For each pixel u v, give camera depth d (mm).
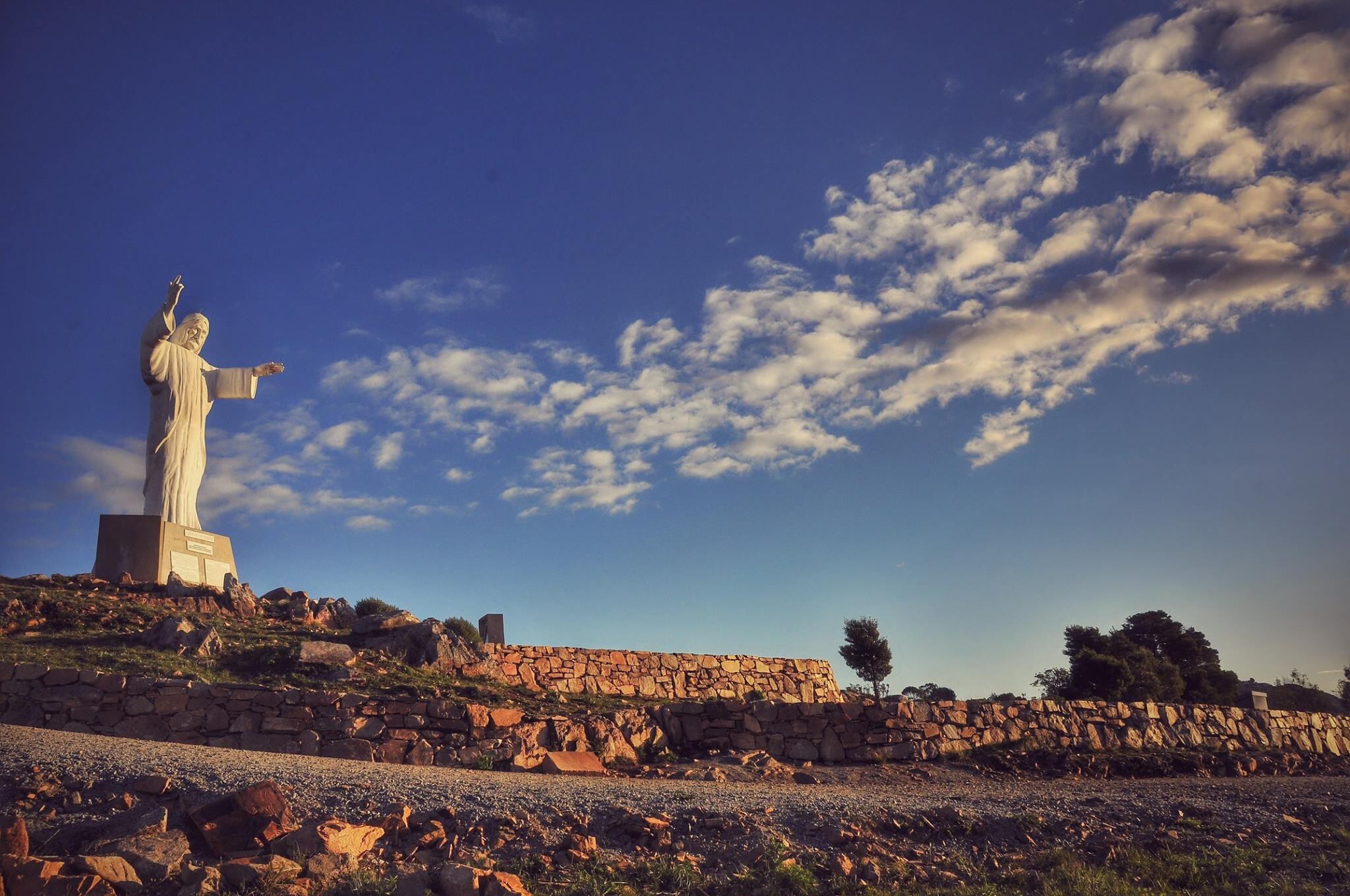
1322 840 15711
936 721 26125
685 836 14539
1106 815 16766
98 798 13984
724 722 25516
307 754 20875
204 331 36594
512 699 25656
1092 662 41875
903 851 14695
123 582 30734
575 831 14281
